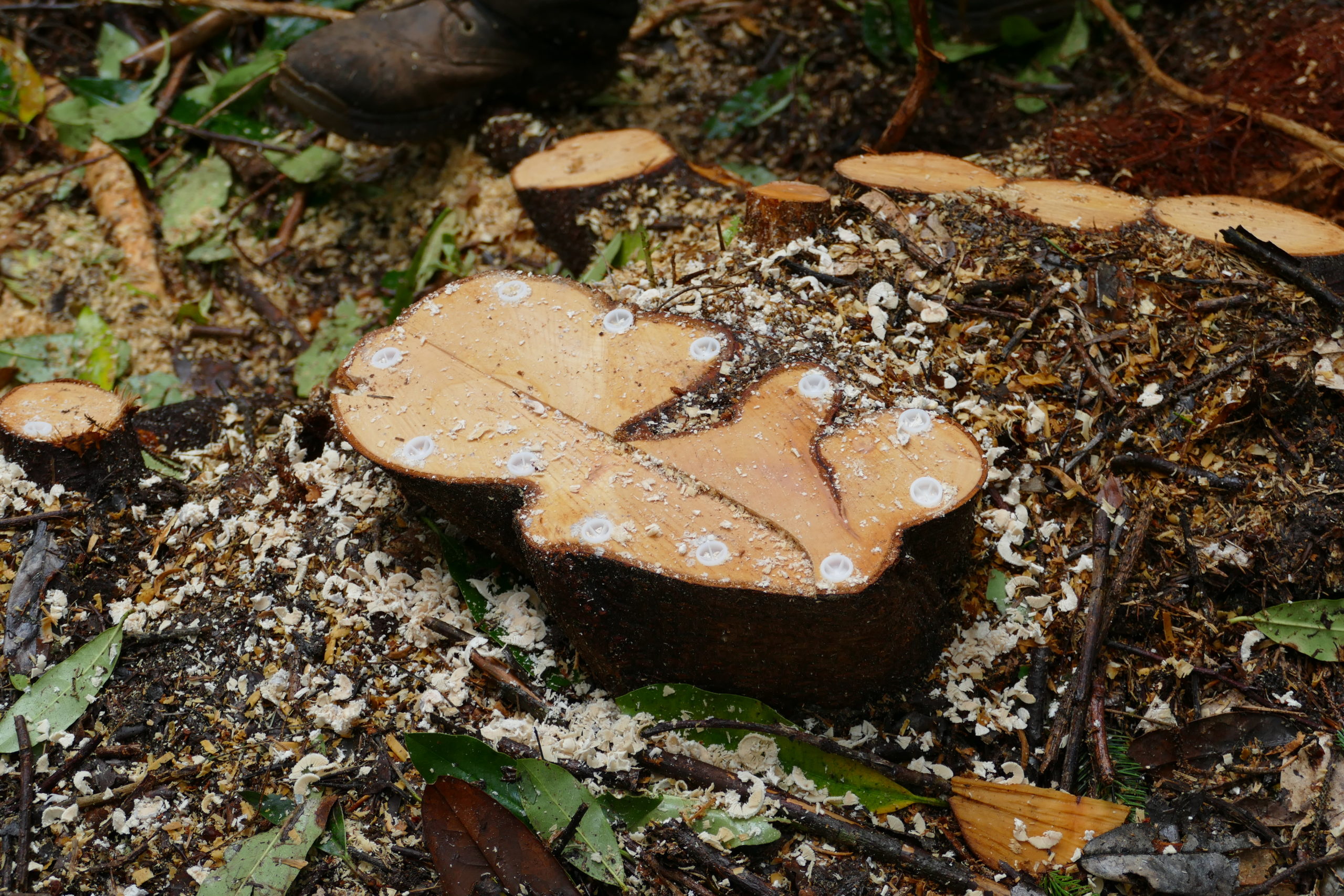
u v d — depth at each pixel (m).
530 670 1.51
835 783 1.46
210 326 1.92
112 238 1.96
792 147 2.03
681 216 1.76
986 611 1.52
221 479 1.63
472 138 2.01
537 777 1.44
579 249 1.80
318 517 1.58
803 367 1.50
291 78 1.94
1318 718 1.48
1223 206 1.67
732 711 1.47
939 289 1.60
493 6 1.93
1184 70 2.00
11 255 1.94
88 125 2.00
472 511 1.48
